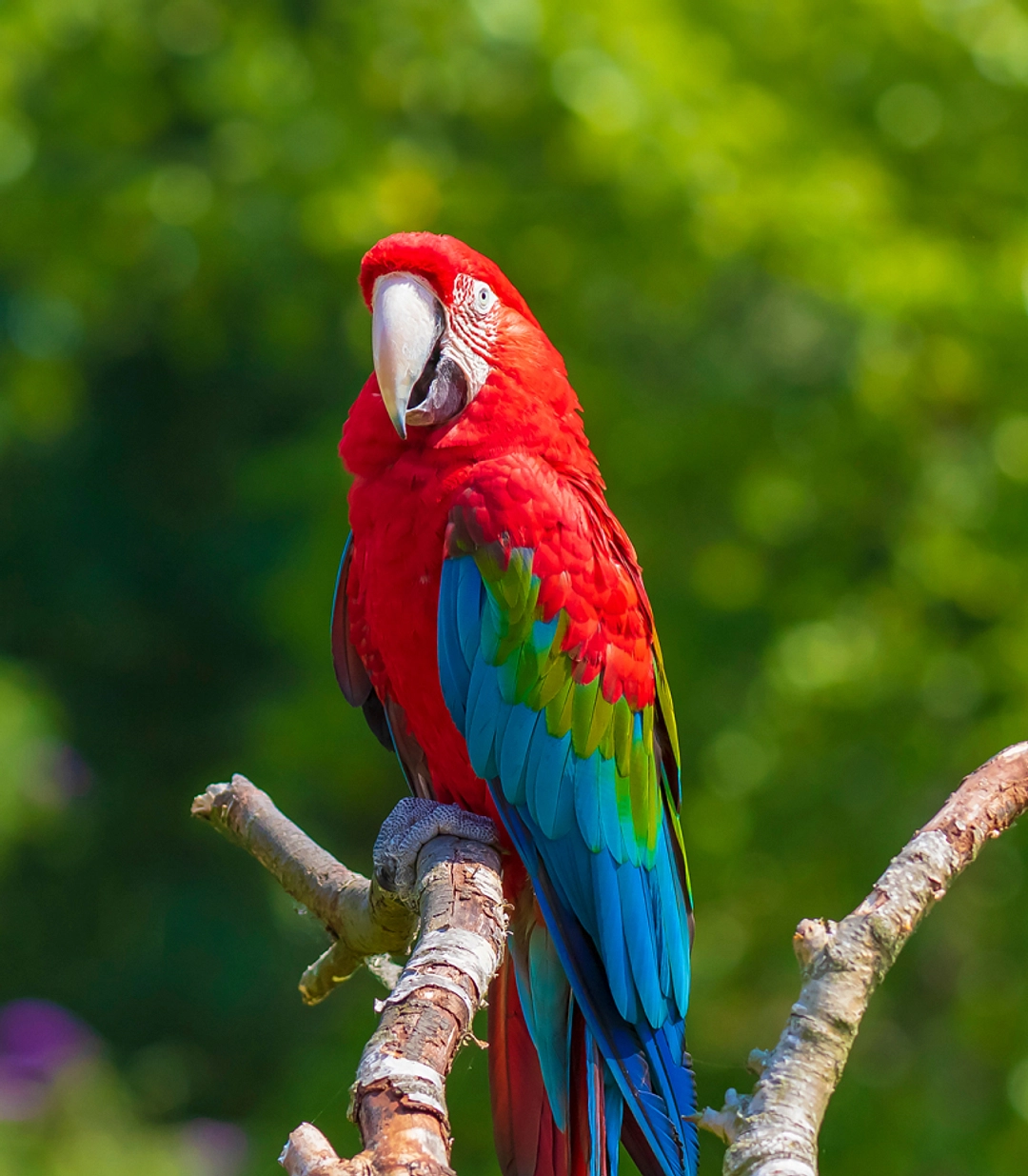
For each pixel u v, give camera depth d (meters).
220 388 22.16
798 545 12.12
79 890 21.77
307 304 13.62
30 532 22.45
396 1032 3.60
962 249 11.09
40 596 22.52
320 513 12.45
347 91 12.58
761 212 10.89
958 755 10.86
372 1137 3.25
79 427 22.31
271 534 21.64
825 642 11.14
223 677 23.08
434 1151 3.20
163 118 14.52
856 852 11.15
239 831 5.76
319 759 12.44
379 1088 3.38
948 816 4.64
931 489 11.26
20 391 17.30
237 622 22.81
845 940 4.35
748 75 11.63
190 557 22.52
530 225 11.97
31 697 18.23
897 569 11.29
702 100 11.28
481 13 11.34
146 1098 18.86
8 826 17.33
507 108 12.20
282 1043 19.88
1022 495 10.58
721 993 11.95
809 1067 4.12
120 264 13.75
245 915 20.88
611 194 11.65
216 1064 19.91
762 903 11.64
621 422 12.04
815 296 12.28
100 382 22.11
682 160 10.87
